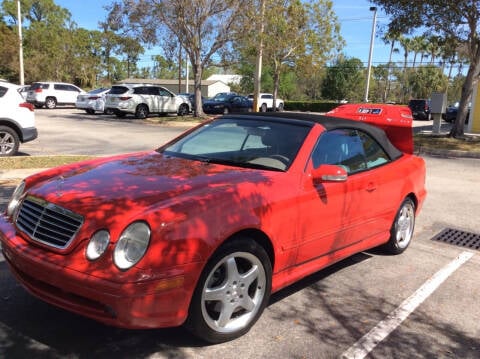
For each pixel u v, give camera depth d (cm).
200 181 346
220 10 2227
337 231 412
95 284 272
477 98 2312
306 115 470
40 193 334
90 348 312
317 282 446
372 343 339
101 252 281
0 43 4369
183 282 288
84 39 5962
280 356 315
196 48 2419
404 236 541
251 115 475
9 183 759
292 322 363
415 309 397
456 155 1469
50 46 5281
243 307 334
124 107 2375
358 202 433
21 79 3769
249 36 2248
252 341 332
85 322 346
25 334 326
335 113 577
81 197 316
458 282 460
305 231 375
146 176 359
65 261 287
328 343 335
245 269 338
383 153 502
